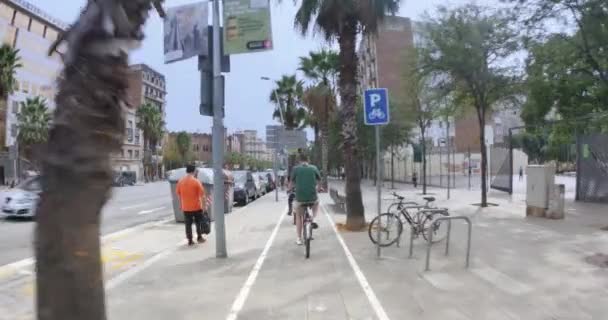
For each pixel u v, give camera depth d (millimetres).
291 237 11930
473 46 18188
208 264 8789
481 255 9273
